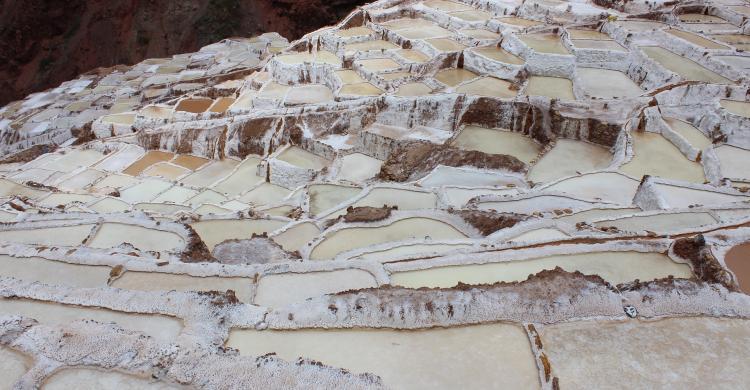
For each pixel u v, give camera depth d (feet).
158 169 82.74
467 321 21.52
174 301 22.75
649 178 42.29
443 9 99.76
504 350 20.39
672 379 19.12
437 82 73.82
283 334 21.47
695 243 26.91
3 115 122.01
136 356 18.99
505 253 28.66
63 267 28.73
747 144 55.93
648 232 29.68
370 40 93.71
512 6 94.38
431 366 19.88
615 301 21.98
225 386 17.89
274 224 45.06
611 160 58.95
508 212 40.55
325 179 65.62
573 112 62.90
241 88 99.96
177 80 124.06
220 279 28.12
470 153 58.90
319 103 78.38
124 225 38.78
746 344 20.48
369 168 67.31
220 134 84.74
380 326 21.56
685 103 60.95
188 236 37.04
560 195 45.91
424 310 21.75
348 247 37.09
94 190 73.77
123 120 102.22
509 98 66.74
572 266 27.53
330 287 27.73
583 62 72.64
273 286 27.76
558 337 20.76
